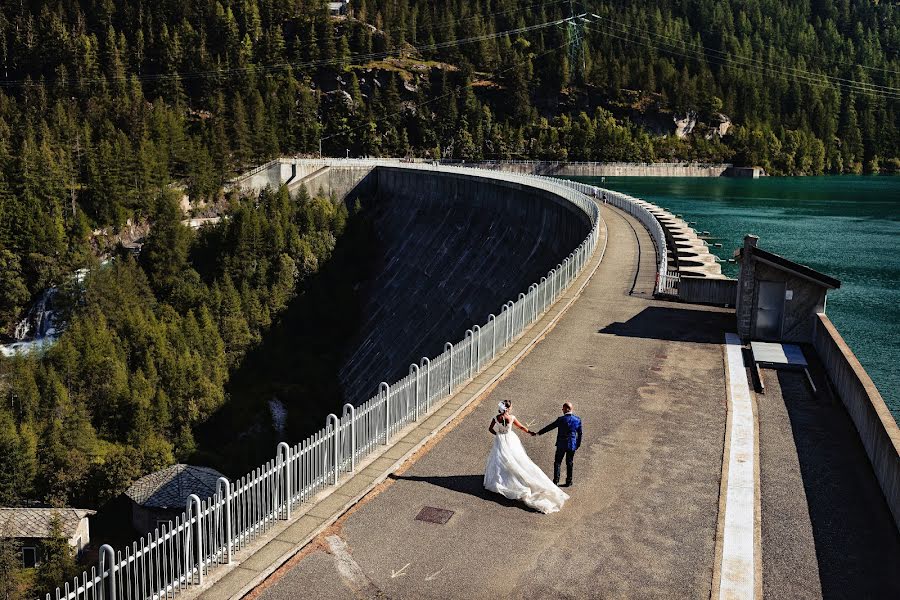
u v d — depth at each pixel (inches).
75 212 6146.7
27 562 2102.6
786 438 998.4
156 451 3238.2
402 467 872.3
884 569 695.1
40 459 3184.1
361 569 666.8
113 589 570.3
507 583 651.5
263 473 713.6
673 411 1071.0
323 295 5339.6
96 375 4153.5
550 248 3708.2
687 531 743.1
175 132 7613.2
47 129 7805.1
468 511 772.6
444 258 4891.7
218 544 687.1
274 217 5733.3
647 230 3080.7
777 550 723.4
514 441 806.5
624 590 645.3
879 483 861.2
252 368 4633.4
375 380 4436.5
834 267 3705.7
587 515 771.4
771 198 7357.3
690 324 1566.2
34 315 5477.4
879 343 2477.9
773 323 1432.1
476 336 1216.2
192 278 5462.6
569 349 1375.5
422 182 5846.5
